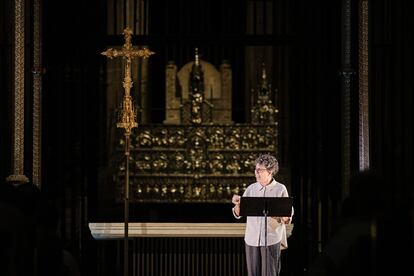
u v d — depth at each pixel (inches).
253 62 823.7
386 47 613.3
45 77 621.3
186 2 837.8
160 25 839.7
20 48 562.6
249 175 748.6
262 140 754.2
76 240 628.4
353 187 297.3
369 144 597.0
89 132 642.8
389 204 306.2
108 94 792.3
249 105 822.5
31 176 589.3
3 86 599.5
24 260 305.0
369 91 624.1
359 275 293.0
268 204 507.5
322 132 642.8
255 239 542.6
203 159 750.5
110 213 762.2
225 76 803.4
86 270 620.4
